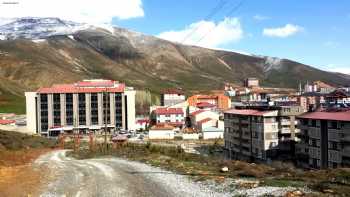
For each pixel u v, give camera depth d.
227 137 151.75
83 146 129.00
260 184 37.00
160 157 69.06
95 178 48.09
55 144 134.12
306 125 111.56
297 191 32.62
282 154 123.94
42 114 198.88
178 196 35.09
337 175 42.75
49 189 40.81
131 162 66.38
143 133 195.50
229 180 40.59
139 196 36.16
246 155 136.62
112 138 166.12
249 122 133.38
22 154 85.94
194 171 50.06
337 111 104.62
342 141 95.25
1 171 52.81
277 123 124.25
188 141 173.25
